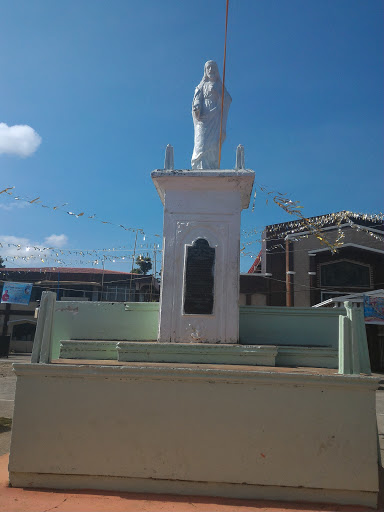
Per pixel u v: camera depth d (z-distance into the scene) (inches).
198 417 210.2
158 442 209.3
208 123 341.4
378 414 500.7
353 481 199.5
